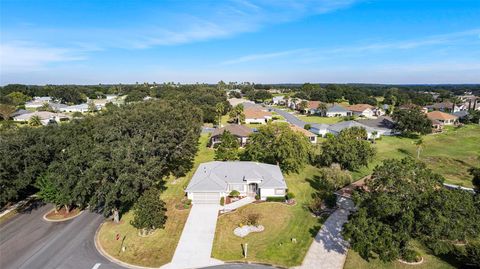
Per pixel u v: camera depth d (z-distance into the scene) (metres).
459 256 29.86
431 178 27.77
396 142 81.50
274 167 51.06
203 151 71.44
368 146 54.91
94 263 29.55
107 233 35.25
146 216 33.91
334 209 40.62
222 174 47.28
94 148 40.09
